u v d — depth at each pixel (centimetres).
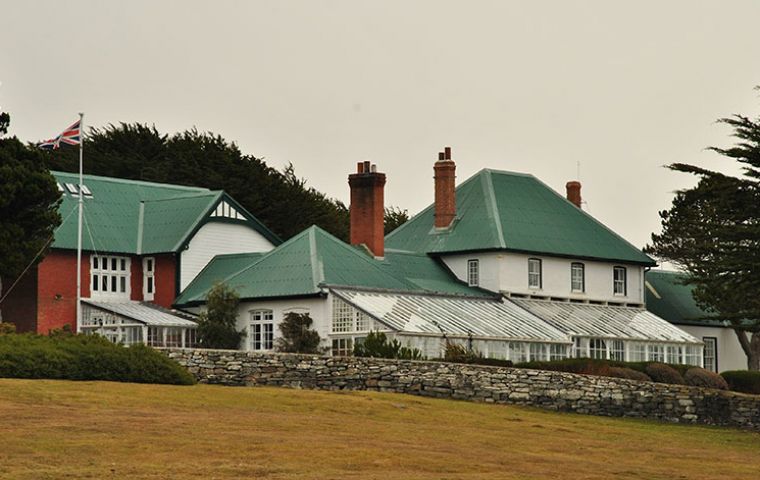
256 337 9800
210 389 6762
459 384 7600
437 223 11544
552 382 7769
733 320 8294
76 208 10606
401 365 7600
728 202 7719
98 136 14888
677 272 13112
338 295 9450
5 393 6050
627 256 11894
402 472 4938
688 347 11544
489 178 11788
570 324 10825
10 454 4778
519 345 9944
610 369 8450
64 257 10225
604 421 7506
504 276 11038
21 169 9175
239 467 4781
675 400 8025
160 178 14088
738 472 5688
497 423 6712
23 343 6838
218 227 10881
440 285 10800
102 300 10412
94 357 6775
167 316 9962
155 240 10694
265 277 9881
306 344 9331
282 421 5969
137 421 5625
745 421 8069
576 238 11675
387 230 17125
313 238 10112
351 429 5928
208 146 14950
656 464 5788
